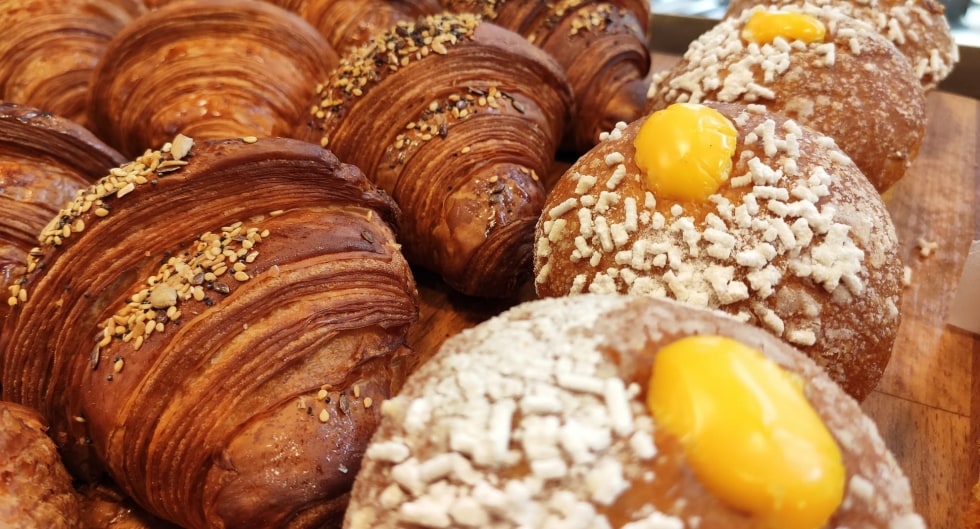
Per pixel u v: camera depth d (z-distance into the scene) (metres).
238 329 0.17
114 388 0.17
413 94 0.25
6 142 0.23
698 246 0.18
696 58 0.26
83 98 0.32
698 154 0.18
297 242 0.19
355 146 0.26
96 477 0.20
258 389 0.17
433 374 0.14
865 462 0.12
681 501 0.11
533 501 0.11
